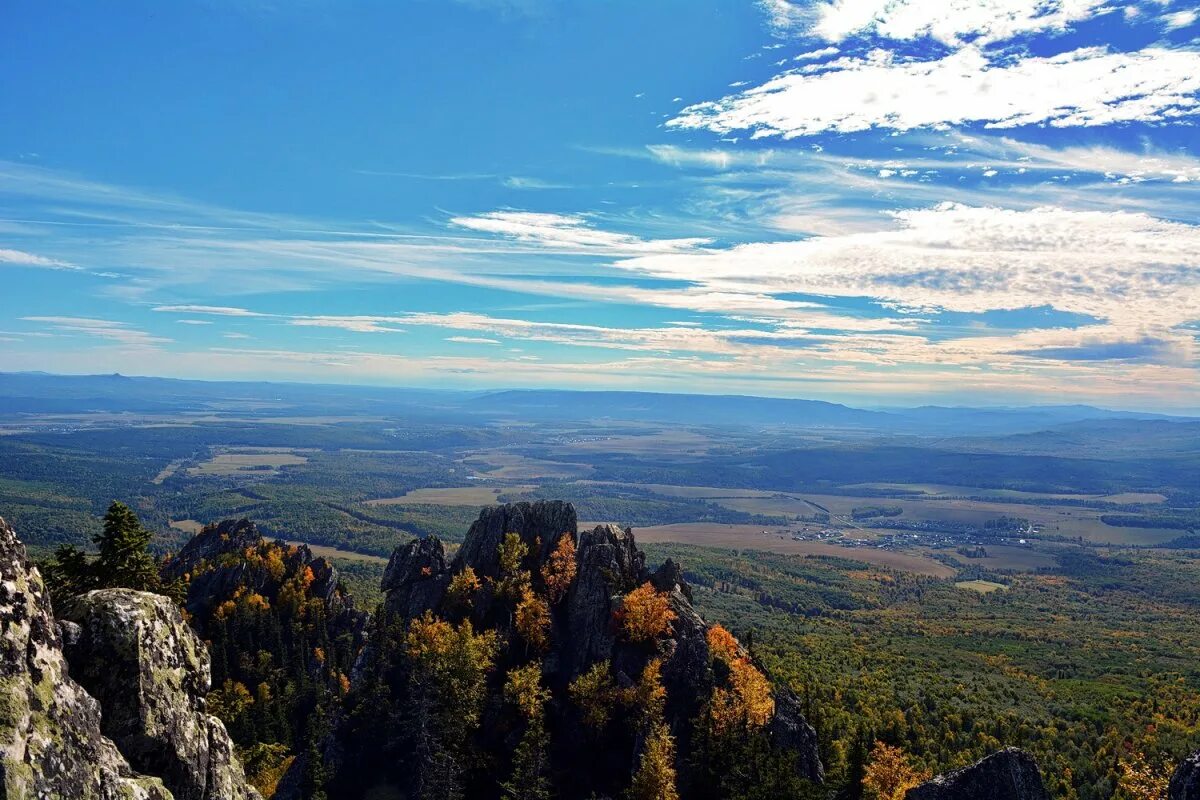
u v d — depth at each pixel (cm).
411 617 13088
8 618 2867
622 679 10262
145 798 3036
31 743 2633
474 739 9981
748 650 11950
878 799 8725
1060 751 14412
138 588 6662
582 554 12662
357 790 9825
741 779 8456
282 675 14762
